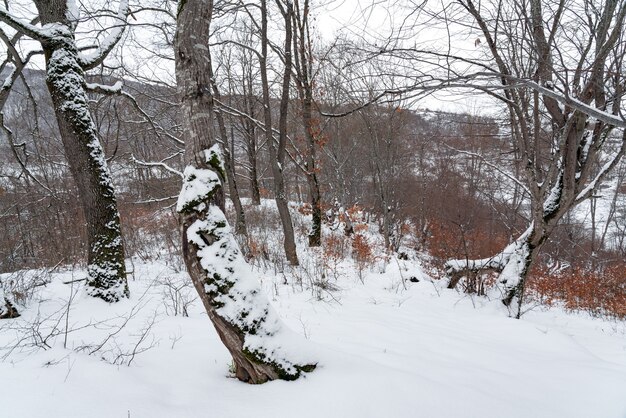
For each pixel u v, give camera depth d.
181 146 11.58
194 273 2.73
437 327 4.93
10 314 4.72
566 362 3.63
